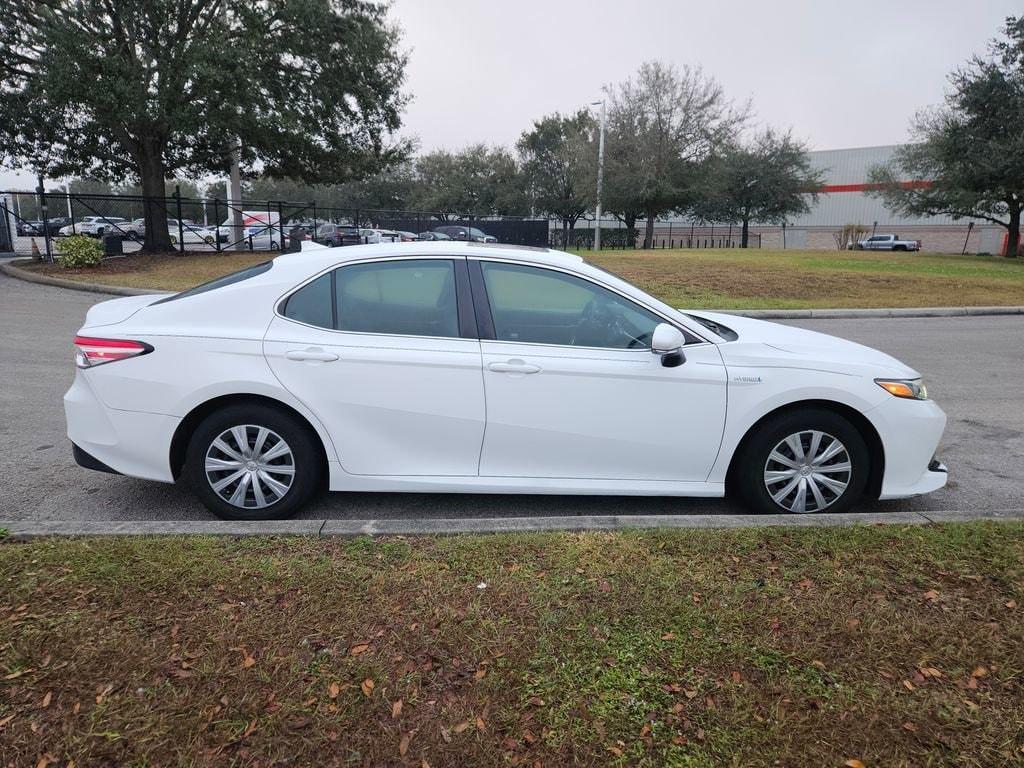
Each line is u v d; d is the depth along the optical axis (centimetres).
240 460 406
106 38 2059
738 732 227
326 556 334
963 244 5334
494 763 213
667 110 4203
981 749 221
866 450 423
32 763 208
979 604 299
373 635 272
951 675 254
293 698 237
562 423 406
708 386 406
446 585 309
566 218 6512
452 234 3616
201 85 2000
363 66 2356
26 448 551
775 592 307
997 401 757
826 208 6138
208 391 395
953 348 1085
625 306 419
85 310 1319
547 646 267
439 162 7544
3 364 853
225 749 215
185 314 409
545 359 402
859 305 1548
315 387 398
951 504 466
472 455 411
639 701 240
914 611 294
